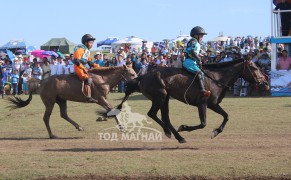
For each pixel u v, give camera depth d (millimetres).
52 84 13594
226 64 11664
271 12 22812
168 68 11484
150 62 25328
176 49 35188
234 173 8484
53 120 16734
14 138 13391
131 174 8555
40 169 8969
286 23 23250
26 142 12586
